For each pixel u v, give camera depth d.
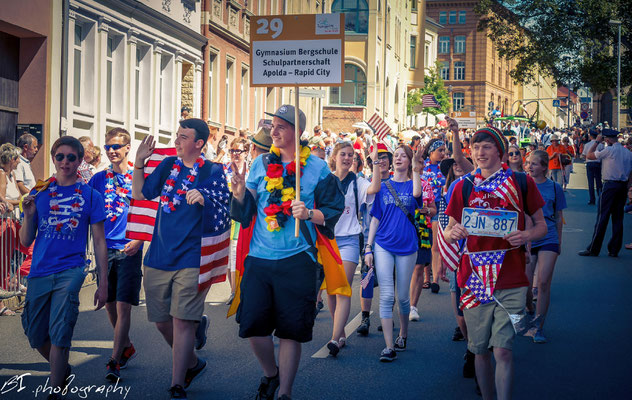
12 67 15.34
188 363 5.31
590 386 5.91
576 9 41.34
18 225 8.79
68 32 16.34
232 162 4.88
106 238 5.99
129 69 19.86
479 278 4.79
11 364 6.35
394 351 6.63
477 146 4.93
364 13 48.03
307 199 4.99
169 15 21.88
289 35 5.46
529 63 42.19
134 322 8.09
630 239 15.95
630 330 7.92
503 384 4.60
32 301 5.17
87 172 9.33
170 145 22.86
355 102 48.19
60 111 16.02
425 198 9.18
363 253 7.66
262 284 4.87
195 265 5.29
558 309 9.03
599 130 21.00
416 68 66.75
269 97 32.75
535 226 4.84
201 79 24.84
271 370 5.12
